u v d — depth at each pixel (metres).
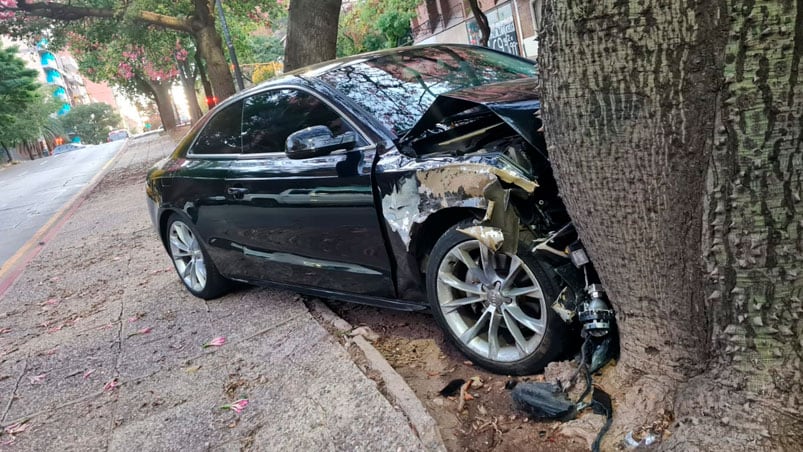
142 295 5.68
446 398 2.91
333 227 3.48
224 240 4.51
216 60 16.91
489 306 2.92
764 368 1.96
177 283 5.83
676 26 1.84
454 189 2.73
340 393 3.05
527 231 2.69
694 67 1.85
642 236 2.17
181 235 5.14
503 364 2.92
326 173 3.39
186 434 3.04
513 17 24.70
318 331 3.88
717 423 2.05
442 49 4.40
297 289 4.12
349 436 2.70
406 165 3.00
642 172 2.06
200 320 4.64
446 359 3.30
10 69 41.22
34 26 17.45
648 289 2.26
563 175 2.29
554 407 2.53
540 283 2.67
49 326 5.32
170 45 22.50
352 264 3.53
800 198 1.78
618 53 1.95
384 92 3.60
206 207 4.49
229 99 4.49
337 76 3.78
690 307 2.18
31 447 3.22
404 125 3.31
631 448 2.26
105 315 5.29
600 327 2.52
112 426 3.27
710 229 1.95
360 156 3.24
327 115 3.56
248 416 3.08
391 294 3.41
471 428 2.64
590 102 2.07
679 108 1.92
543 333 2.72
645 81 1.94
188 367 3.80
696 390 2.17
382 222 3.20
